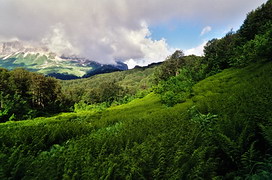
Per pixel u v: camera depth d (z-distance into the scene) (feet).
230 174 12.05
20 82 190.70
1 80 167.73
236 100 26.04
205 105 32.89
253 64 73.72
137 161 13.28
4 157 15.94
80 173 12.60
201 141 15.55
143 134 21.84
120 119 54.03
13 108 134.62
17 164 13.93
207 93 61.57
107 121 51.21
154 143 16.79
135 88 429.38
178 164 12.19
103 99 303.89
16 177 13.25
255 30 120.67
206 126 20.25
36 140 25.73
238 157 12.94
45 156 18.86
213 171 11.89
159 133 20.63
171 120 28.02
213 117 22.54
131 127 27.86
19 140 25.84
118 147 18.20
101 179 11.34
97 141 20.24
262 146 14.55
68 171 12.49
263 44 68.28
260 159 12.64
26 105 156.97
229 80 67.92
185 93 76.95
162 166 12.30
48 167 13.20
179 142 15.49
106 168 12.74
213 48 181.57
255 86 32.58
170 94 78.48
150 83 304.30
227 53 126.21
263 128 13.56
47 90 211.82
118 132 26.81
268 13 123.44
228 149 13.51
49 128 33.24
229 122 16.40
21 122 76.28
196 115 27.66
